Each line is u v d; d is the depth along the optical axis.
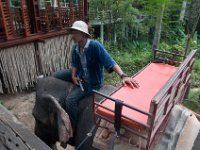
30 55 5.96
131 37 11.34
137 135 1.90
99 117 2.12
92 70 3.24
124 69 7.99
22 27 5.71
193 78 6.52
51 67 6.64
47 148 1.31
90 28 7.82
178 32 11.45
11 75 5.65
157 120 1.87
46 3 6.10
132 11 9.91
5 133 1.36
